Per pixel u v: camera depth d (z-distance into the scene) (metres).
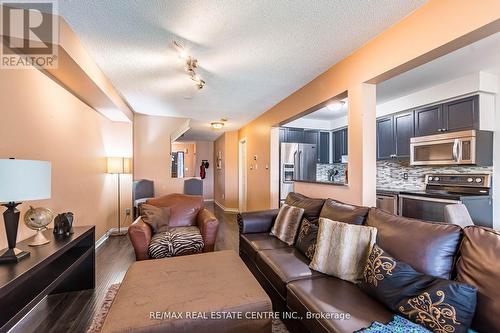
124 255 3.19
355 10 1.73
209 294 1.42
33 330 1.69
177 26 1.91
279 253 2.12
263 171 4.84
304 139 5.41
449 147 3.13
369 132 2.25
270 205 4.50
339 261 1.65
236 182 6.95
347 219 1.91
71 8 1.69
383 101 4.10
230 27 1.93
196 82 2.93
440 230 1.35
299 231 2.35
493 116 3.00
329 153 5.63
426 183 3.72
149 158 4.90
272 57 2.43
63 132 2.61
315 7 1.70
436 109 3.36
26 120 1.99
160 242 2.55
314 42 2.16
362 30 1.98
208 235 2.77
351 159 2.37
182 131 5.14
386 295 1.26
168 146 5.03
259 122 5.02
